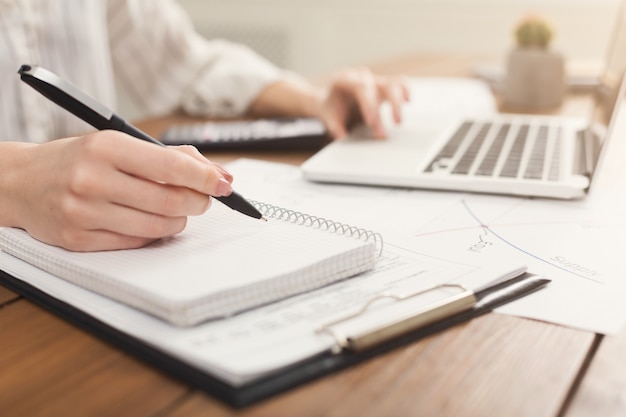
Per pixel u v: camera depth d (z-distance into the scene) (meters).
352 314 0.33
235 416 0.28
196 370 0.30
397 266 0.41
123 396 0.29
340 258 0.37
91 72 0.96
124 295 0.34
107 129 0.41
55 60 0.90
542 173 0.59
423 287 0.37
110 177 0.37
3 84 0.84
